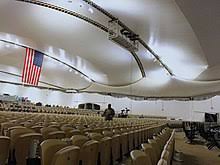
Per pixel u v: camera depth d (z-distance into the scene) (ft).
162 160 5.77
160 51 50.96
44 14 47.19
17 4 45.03
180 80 76.28
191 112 86.38
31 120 20.31
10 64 86.58
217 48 33.96
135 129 20.71
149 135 24.73
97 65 76.02
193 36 35.86
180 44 42.19
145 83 87.51
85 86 103.09
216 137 32.99
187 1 22.11
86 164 7.95
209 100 81.97
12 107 52.90
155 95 93.40
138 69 73.77
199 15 24.47
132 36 43.50
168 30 37.24
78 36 55.42
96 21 43.91
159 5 30.17
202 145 36.35
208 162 21.81
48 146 7.21
